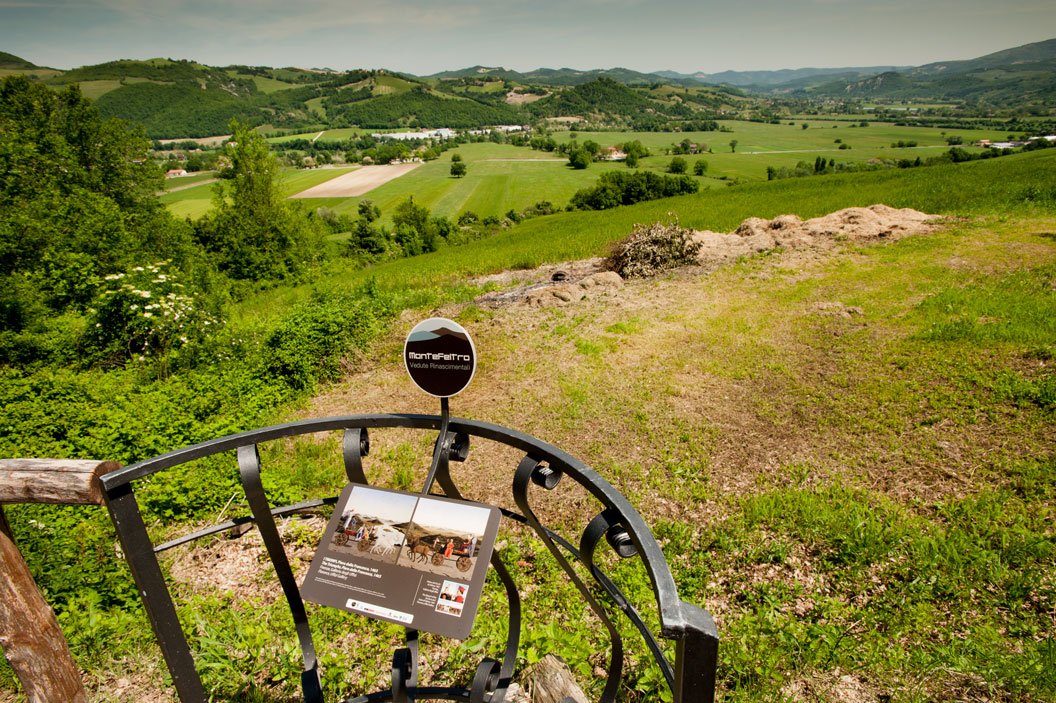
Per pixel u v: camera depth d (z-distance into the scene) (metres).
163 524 5.19
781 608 3.78
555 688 2.71
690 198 34.19
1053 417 5.60
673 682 1.41
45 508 4.67
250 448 1.83
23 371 10.50
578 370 8.20
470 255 22.06
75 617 3.66
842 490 5.04
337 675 3.03
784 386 7.16
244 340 10.66
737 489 5.29
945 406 6.14
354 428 1.92
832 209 19.16
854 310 9.13
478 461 6.24
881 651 3.30
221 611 3.80
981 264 10.46
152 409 7.35
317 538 4.79
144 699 3.01
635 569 4.19
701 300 10.53
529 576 4.22
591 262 14.65
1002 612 3.55
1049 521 4.32
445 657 3.25
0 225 17.16
